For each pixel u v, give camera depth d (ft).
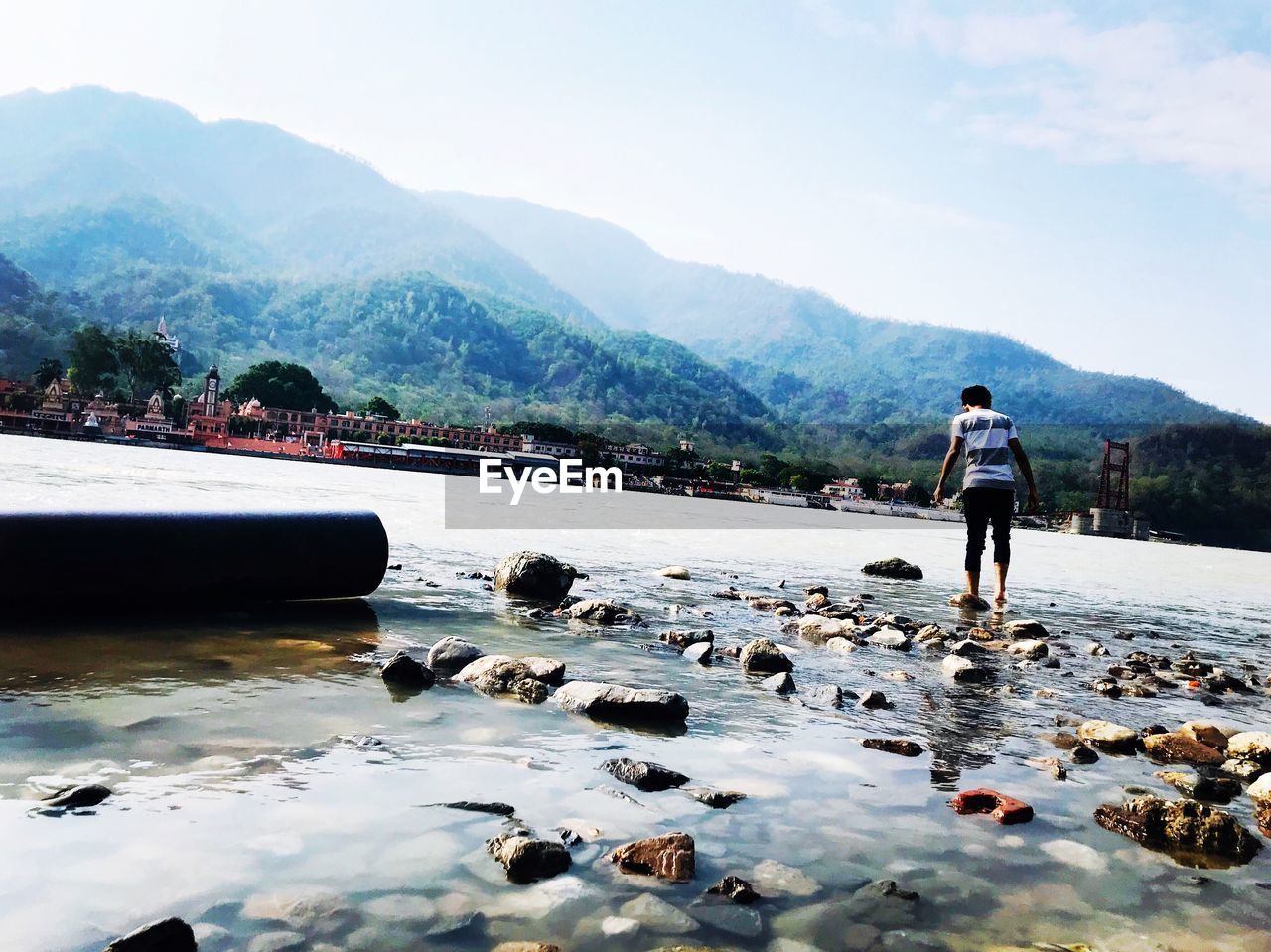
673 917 5.86
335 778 7.98
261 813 7.07
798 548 50.26
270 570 16.90
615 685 11.59
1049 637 22.00
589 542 40.78
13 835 6.38
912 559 50.24
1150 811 8.50
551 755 9.20
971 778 9.66
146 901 5.58
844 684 14.40
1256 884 7.25
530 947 5.31
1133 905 6.64
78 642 13.07
